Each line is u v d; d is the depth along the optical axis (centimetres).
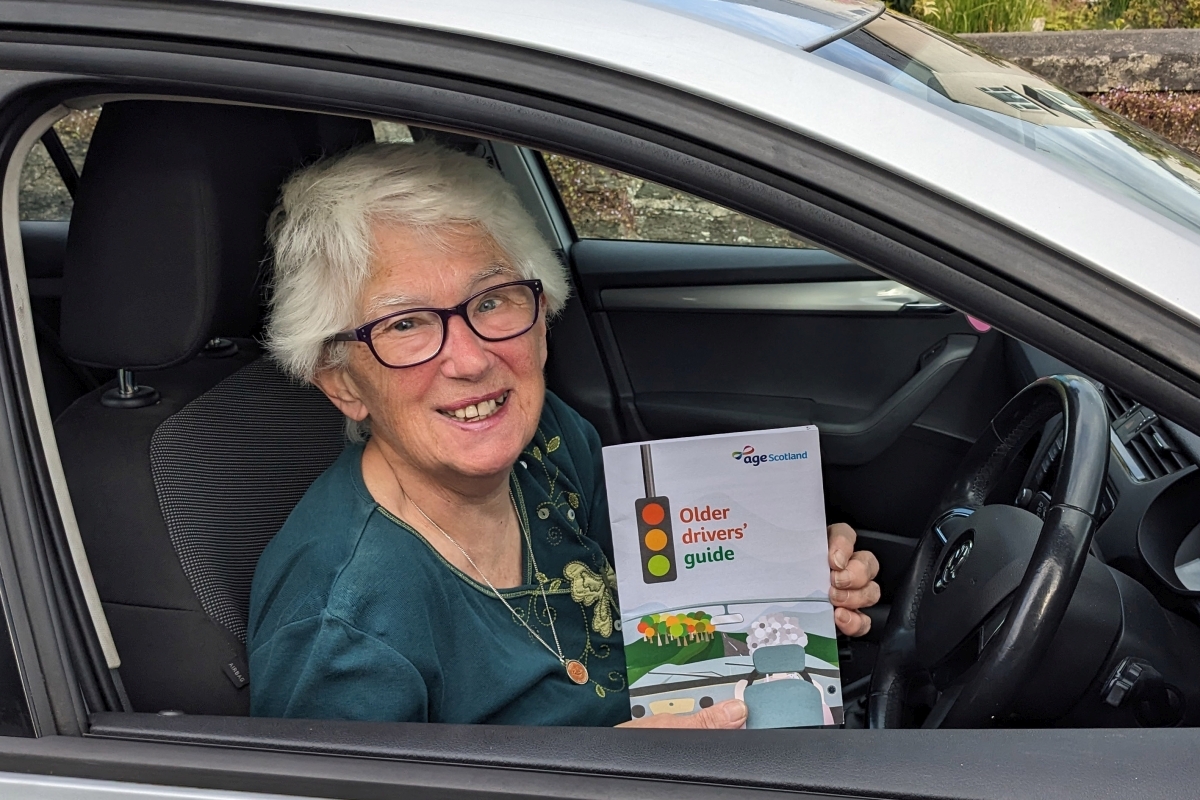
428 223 121
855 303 237
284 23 91
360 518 130
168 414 144
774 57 92
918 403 232
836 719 132
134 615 133
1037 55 446
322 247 121
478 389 125
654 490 130
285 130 133
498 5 92
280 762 94
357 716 118
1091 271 86
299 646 122
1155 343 85
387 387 125
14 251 98
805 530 132
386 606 124
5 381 97
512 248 127
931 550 156
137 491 137
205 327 128
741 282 242
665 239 248
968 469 160
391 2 91
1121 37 444
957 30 497
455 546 137
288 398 158
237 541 143
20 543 96
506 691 133
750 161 88
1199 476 142
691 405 245
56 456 102
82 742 96
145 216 124
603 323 246
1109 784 85
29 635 96
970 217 87
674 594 131
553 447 159
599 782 90
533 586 144
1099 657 125
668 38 92
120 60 92
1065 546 120
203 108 123
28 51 92
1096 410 136
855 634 159
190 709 134
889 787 87
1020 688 118
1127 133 135
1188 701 124
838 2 136
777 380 244
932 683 142
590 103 89
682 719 129
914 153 89
